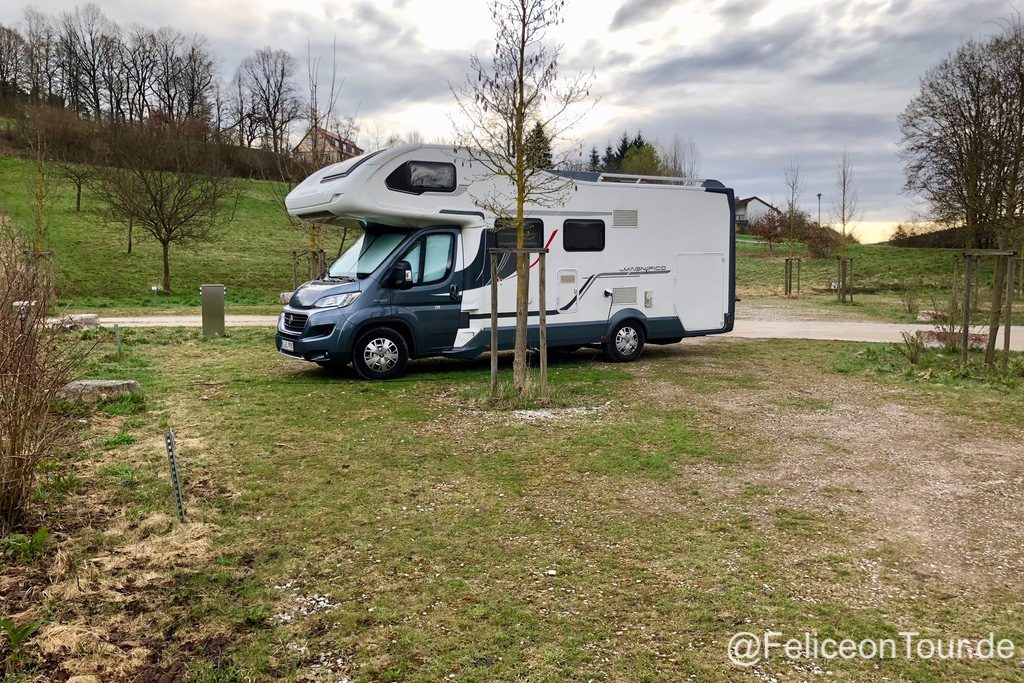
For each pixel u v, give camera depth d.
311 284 10.21
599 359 11.72
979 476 5.82
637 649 3.33
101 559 4.18
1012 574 4.12
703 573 4.10
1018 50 16.14
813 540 4.56
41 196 22.62
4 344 4.48
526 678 3.11
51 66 67.06
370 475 5.75
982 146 19.16
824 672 3.17
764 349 13.02
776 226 47.38
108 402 7.97
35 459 4.63
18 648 3.28
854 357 11.88
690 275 11.64
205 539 4.50
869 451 6.51
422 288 9.84
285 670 3.17
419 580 4.00
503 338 10.39
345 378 9.82
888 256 39.47
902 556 4.34
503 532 4.66
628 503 5.20
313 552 4.34
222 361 11.20
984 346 12.66
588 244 10.78
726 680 3.09
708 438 6.88
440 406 8.14
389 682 3.08
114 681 3.09
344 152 21.84
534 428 7.19
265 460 6.09
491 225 10.12
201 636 3.44
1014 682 3.11
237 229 37.34
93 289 24.95
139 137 30.97
